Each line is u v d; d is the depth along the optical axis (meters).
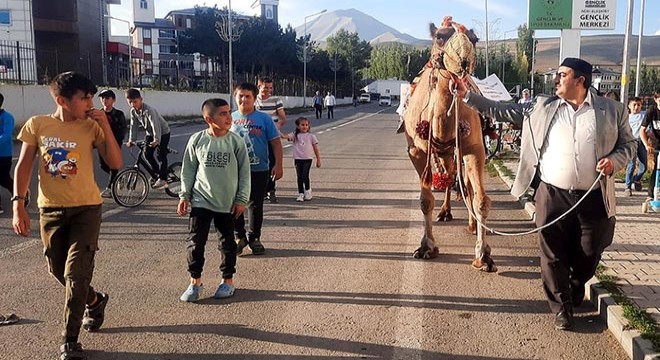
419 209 9.52
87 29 40.94
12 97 19.91
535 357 4.44
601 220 4.79
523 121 5.14
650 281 5.61
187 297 5.46
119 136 9.16
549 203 4.86
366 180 12.65
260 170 6.74
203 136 5.54
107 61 37.06
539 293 5.71
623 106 4.76
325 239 7.61
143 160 10.15
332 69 83.69
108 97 8.98
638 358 4.26
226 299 5.54
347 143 21.80
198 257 5.45
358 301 5.51
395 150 19.27
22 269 6.25
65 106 4.34
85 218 4.44
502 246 7.29
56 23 37.53
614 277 5.70
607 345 4.62
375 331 4.88
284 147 18.70
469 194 6.50
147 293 5.67
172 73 43.38
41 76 24.19
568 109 4.80
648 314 4.81
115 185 9.45
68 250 4.43
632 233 7.47
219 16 57.50
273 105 9.45
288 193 10.99
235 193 5.54
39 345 4.57
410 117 6.66
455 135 6.05
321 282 6.00
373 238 7.66
